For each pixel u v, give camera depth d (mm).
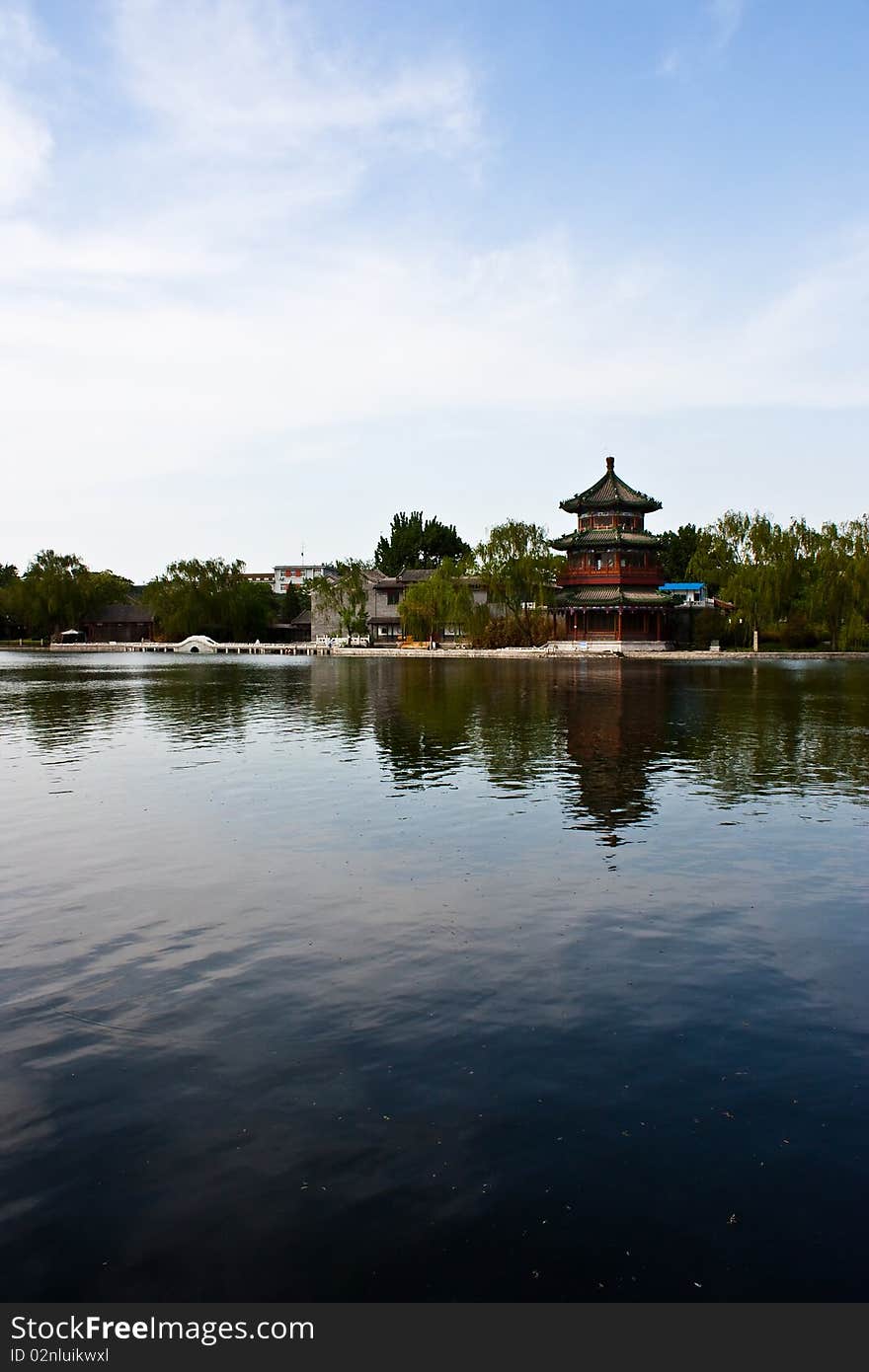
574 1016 10898
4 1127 8508
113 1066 9672
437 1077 9406
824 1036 10352
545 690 62375
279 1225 7172
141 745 35125
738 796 24375
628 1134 8344
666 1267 6770
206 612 159125
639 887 16125
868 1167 7844
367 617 161875
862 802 23453
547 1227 7141
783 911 14836
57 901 15406
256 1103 8914
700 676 78250
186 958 12797
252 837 19859
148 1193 7539
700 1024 10688
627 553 129250
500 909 14922
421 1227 7141
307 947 13242
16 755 32469
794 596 131250
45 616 170125
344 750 33250
